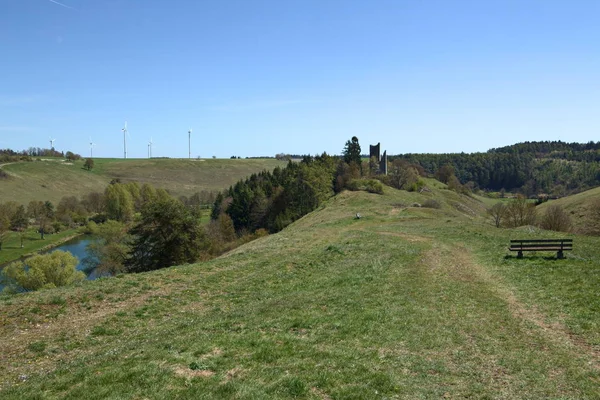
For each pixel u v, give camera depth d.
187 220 50.09
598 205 55.91
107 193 119.75
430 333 13.35
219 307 18.98
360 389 9.34
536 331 13.35
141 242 50.12
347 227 51.53
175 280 23.16
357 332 13.53
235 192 125.62
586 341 12.37
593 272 20.08
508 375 10.27
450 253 29.39
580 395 9.16
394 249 31.41
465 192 144.75
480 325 14.07
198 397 8.96
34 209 113.94
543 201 97.19
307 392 9.20
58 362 13.33
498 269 23.14
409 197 98.69
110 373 10.36
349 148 129.00
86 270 77.38
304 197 97.25
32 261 58.25
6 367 12.89
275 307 17.20
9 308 17.53
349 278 22.34
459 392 9.34
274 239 43.59
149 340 14.22
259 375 10.19
